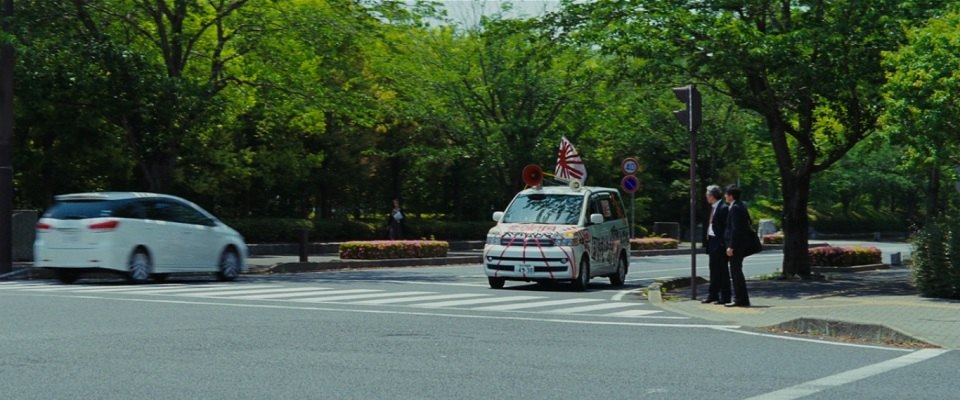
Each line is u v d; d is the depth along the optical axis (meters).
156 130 25.12
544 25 22.36
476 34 37.28
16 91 24.34
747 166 50.97
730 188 15.85
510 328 12.17
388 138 44.81
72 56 24.33
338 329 11.63
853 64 19.94
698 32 19.97
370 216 54.09
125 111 24.64
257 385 7.76
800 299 17.11
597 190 21.55
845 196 74.75
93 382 7.79
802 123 23.77
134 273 19.27
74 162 32.00
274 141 39.59
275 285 19.45
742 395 7.67
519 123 36.84
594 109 37.50
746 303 15.54
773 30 20.61
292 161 39.34
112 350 9.55
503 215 20.77
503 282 20.20
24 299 14.96
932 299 16.72
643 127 47.09
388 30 28.75
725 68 19.75
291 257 33.16
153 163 25.84
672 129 47.09
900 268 32.28
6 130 22.08
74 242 18.88
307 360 9.11
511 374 8.52
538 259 19.39
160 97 24.55
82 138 28.95
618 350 10.21
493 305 15.69
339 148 42.38
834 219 74.31
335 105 28.64
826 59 19.86
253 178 42.03
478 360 9.30
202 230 20.66
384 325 12.16
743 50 19.64
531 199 20.92
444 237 46.28
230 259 21.33
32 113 28.36
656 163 58.06
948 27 17.56
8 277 21.52
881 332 11.42
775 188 66.94
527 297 17.45
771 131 23.97
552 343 10.71
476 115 39.12
